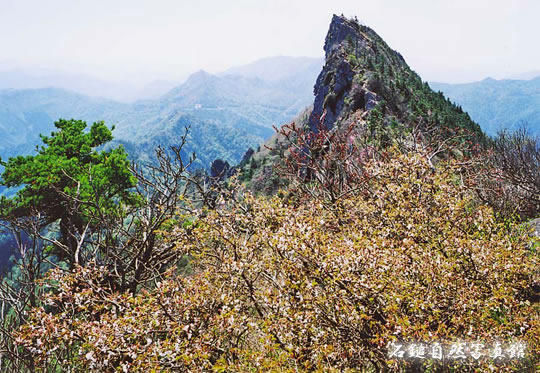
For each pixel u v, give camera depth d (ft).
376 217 30.50
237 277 22.24
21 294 26.23
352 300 19.58
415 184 29.37
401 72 223.51
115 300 23.22
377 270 19.10
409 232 24.66
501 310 22.16
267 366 18.01
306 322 18.24
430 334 16.90
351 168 41.78
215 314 20.65
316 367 18.40
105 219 37.52
